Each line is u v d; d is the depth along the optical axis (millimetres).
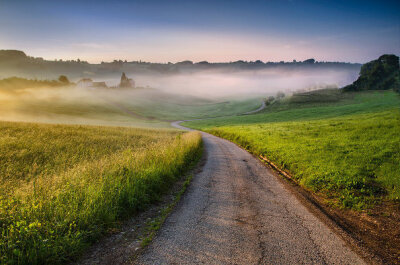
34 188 5172
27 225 3979
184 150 13125
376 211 5836
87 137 18547
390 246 4352
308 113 62219
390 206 6031
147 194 6449
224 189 7832
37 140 14852
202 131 54875
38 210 4402
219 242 4316
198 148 17500
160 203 6430
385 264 3801
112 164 7828
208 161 13414
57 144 14078
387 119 21031
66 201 4934
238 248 4121
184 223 5129
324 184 7824
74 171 7125
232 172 10516
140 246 4145
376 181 7523
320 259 3871
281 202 6621
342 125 21516
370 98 92438
